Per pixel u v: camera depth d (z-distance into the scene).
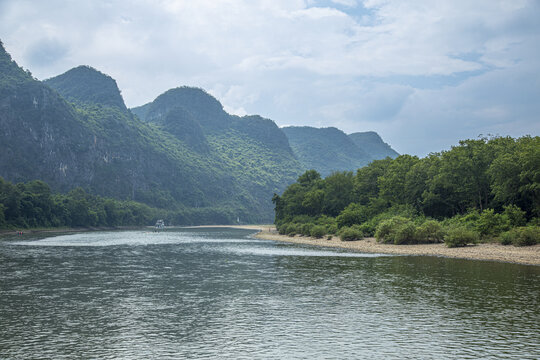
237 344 20.20
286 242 99.38
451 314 25.28
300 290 33.34
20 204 158.12
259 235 137.38
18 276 41.31
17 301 29.64
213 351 19.23
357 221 100.62
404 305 27.73
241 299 30.12
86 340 20.89
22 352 19.16
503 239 60.28
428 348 19.44
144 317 25.20
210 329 22.69
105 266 49.50
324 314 25.69
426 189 91.31
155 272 44.12
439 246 65.75
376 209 100.69
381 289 33.38
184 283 37.00
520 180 65.38
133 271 44.97
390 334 21.59
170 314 25.89
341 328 22.73
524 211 67.12
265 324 23.62
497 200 76.12
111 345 20.12
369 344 20.09
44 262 53.62
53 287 35.09
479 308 26.64
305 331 22.25
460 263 48.53
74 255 63.75
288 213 145.12
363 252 65.75
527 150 65.50
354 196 123.19
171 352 19.16
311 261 53.44
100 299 30.28
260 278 39.66
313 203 130.00
